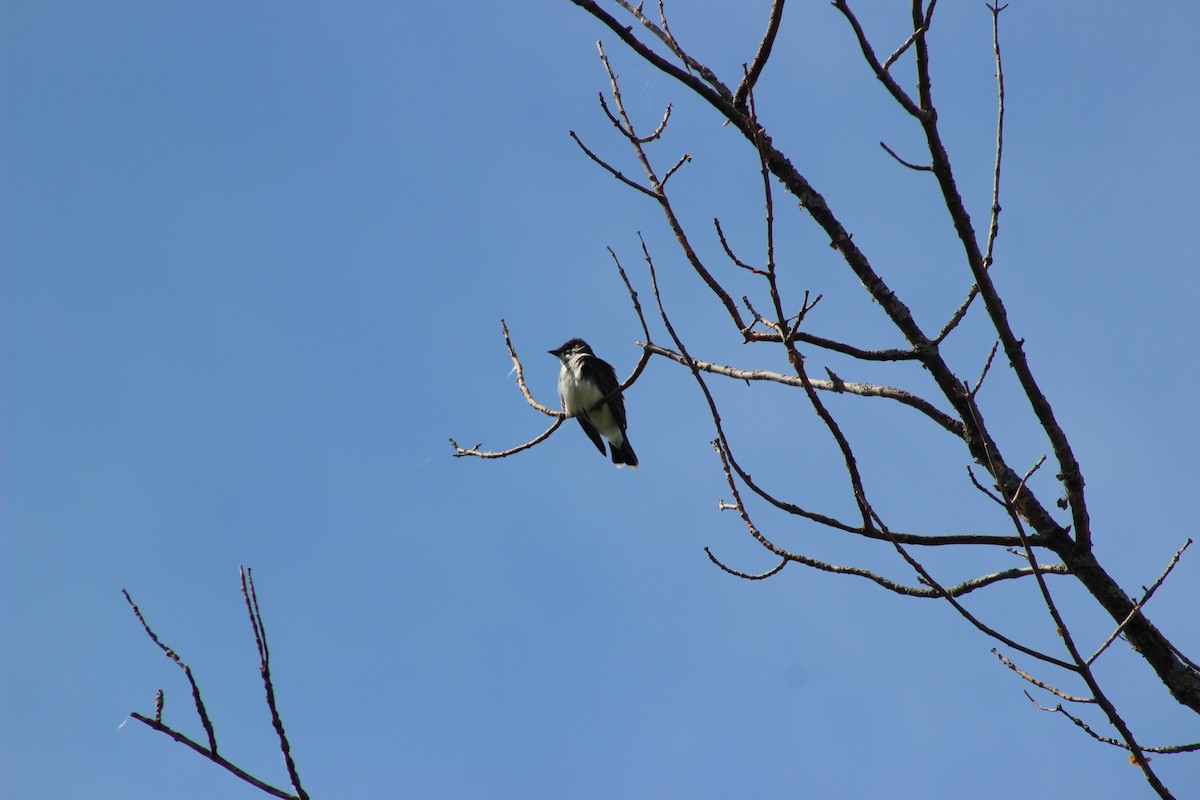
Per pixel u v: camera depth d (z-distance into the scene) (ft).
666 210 25.64
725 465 27.84
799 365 23.13
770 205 22.72
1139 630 25.89
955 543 26.63
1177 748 25.11
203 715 20.16
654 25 28.30
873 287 28.76
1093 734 25.80
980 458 27.78
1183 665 25.77
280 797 19.88
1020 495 27.09
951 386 27.94
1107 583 26.25
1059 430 26.45
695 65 27.53
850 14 24.44
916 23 24.93
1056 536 26.58
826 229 29.37
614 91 27.71
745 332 26.22
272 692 20.36
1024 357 26.63
